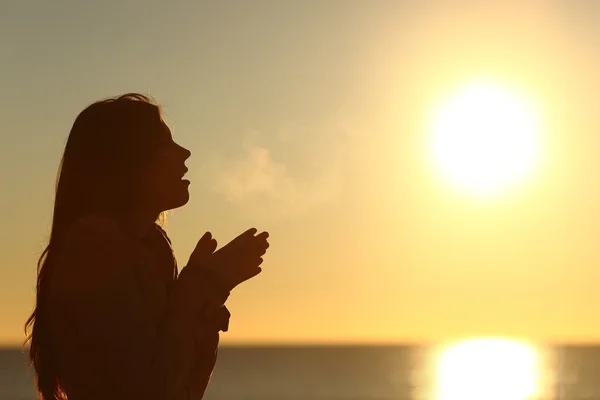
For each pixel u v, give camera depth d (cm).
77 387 245
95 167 276
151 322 251
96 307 246
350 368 18488
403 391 9462
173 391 247
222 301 265
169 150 283
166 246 279
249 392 8738
